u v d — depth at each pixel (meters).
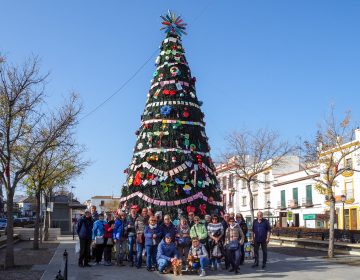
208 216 13.68
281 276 11.80
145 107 16.31
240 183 58.94
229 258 12.49
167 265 12.30
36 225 20.95
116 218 13.91
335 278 11.45
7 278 10.78
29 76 16.27
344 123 22.92
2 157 13.17
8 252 12.84
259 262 15.40
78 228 13.55
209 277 11.59
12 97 13.62
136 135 16.50
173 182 14.69
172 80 15.96
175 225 14.13
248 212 56.31
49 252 18.91
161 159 14.94
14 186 13.09
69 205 39.16
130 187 15.13
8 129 13.05
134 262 13.95
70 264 14.14
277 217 49.56
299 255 18.45
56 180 25.31
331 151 20.45
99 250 14.07
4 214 66.75
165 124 15.34
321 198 42.34
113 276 11.55
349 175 37.56
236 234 12.60
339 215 39.06
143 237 13.27
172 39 16.67
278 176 50.59
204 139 15.91
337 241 20.83
